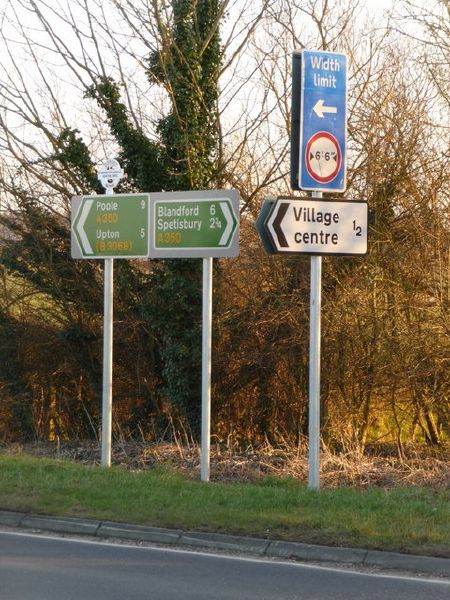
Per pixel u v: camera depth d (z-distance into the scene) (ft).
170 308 76.69
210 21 77.36
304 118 45.85
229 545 35.32
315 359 46.44
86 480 46.57
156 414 83.61
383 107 74.64
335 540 34.58
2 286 87.25
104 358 55.62
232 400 78.69
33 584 29.71
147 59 77.36
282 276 75.05
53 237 83.97
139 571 31.65
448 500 42.16
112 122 77.36
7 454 61.67
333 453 68.33
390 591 29.30
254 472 57.00
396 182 73.56
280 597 28.45
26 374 90.12
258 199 79.61
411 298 71.82
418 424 75.82
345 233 46.39
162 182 77.46
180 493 43.47
